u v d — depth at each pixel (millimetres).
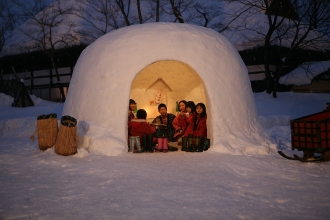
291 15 24156
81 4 26984
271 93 20969
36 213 4211
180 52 8492
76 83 9367
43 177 6031
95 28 25516
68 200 4711
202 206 4367
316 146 6898
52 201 4668
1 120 14828
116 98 8344
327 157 7074
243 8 24750
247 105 9031
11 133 13711
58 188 5312
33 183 5629
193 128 8742
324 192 4988
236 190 5094
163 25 9039
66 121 7809
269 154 7992
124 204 4473
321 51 24516
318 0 22484
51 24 24234
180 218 3971
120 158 7371
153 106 10562
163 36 8680
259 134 8836
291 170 6387
